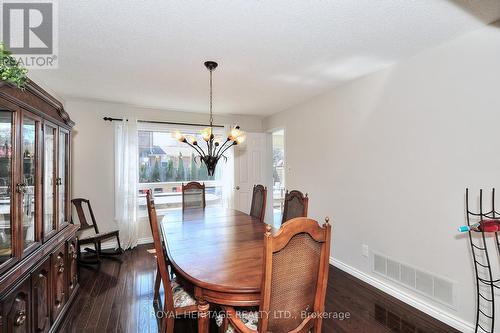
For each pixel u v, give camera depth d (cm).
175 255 175
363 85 289
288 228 118
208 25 185
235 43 212
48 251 188
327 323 212
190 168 482
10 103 148
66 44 211
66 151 255
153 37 201
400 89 248
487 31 187
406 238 243
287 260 122
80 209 368
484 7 166
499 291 181
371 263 280
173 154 468
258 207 311
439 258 217
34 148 183
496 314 183
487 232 175
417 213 234
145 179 446
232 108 441
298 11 169
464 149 200
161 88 329
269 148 528
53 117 216
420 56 230
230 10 167
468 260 198
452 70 207
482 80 189
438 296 217
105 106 409
